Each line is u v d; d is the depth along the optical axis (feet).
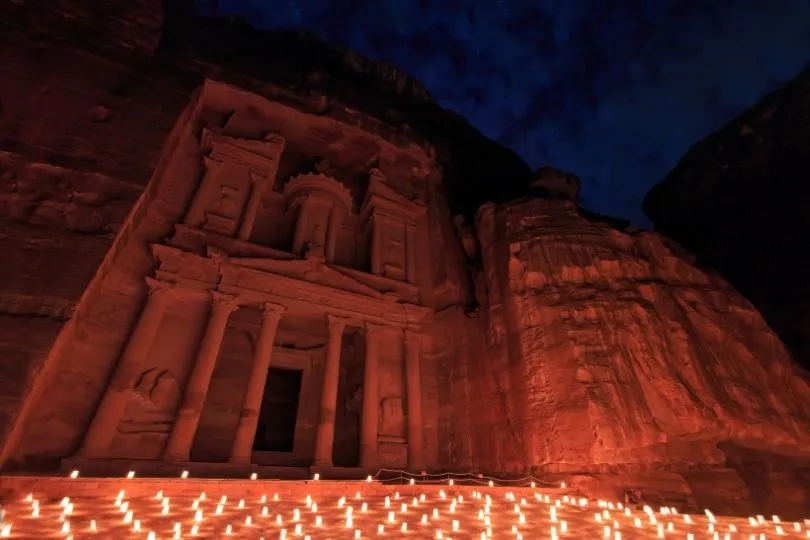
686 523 29.01
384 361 56.70
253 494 31.42
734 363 47.42
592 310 47.55
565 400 42.80
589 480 38.91
